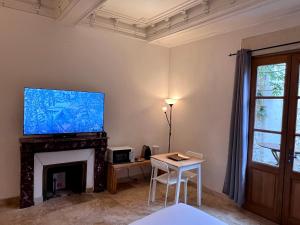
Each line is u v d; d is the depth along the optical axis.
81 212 3.17
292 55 3.01
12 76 3.28
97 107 3.82
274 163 3.20
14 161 3.34
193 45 4.42
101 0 2.73
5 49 3.21
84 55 3.89
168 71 4.97
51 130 3.40
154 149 4.52
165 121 4.96
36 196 3.35
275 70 3.20
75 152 3.66
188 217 1.99
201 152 4.23
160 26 4.21
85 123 3.71
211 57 4.06
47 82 3.56
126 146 4.37
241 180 3.37
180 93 4.70
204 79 4.19
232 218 3.20
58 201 3.47
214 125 3.99
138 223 1.88
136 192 3.97
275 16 3.05
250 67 3.42
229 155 3.56
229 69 3.75
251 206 3.41
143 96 4.64
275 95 3.20
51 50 3.57
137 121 4.59
